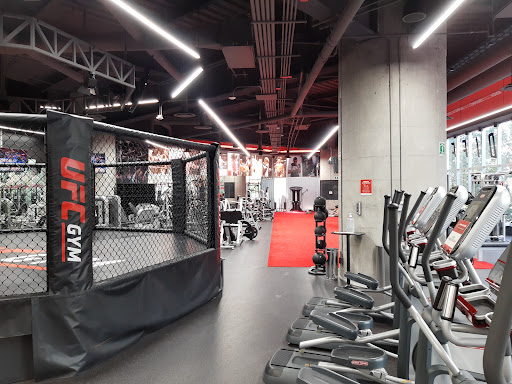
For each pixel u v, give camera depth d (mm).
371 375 2174
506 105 10070
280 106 11875
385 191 5184
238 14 6453
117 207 9781
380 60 5207
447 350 1799
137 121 15000
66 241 2623
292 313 4070
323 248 6176
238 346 3189
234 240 9680
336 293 2941
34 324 2518
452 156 15539
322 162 23062
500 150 12133
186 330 3561
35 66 9141
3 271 4820
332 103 13758
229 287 5203
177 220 7559
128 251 6082
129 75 8758
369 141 5266
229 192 16797
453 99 9523
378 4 5070
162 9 6613
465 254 1570
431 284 1483
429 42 5207
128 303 3131
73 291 2645
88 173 2762
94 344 2787
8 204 9211
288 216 18797
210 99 11086
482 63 7113
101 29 7293
